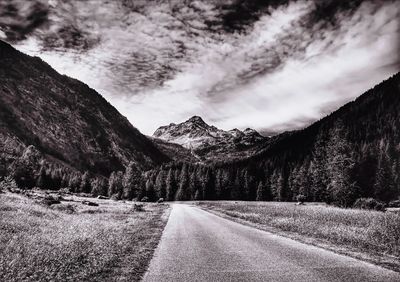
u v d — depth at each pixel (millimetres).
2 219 16172
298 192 115750
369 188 82625
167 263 9914
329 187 63281
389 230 13539
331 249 11664
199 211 44938
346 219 21922
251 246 12875
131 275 8398
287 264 9227
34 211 22250
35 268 8008
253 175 158875
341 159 59875
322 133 83312
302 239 14492
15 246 10078
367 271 8180
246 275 8164
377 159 91625
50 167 154750
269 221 23781
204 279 7914
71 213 28281
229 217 31453
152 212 41562
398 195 82625
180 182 144250
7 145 83688
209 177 147125
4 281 7090
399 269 8398
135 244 13688
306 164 137375
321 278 7570
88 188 139750
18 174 80438
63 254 9617
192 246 13281
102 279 7977
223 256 10867
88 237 12953
